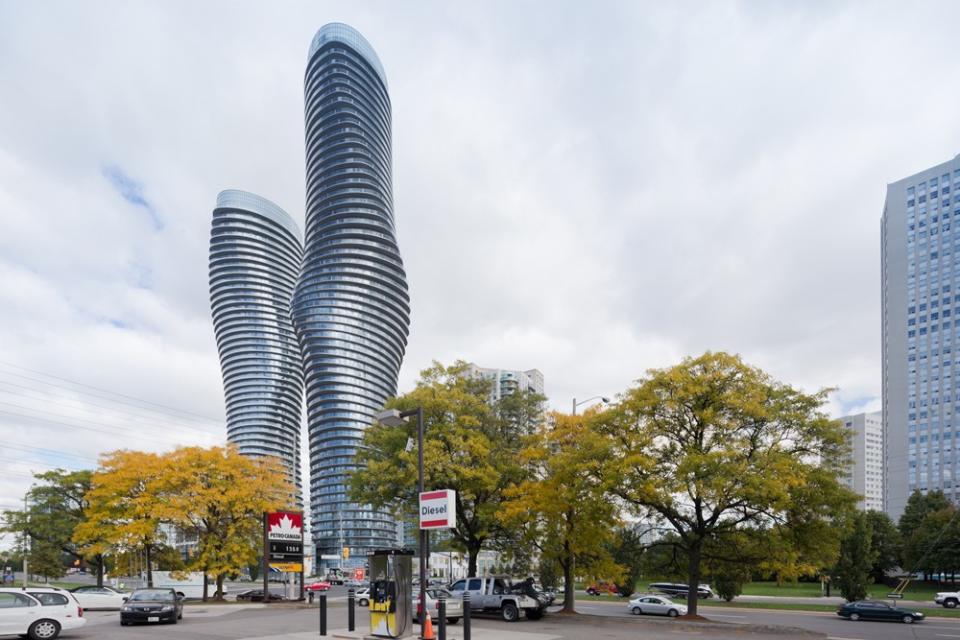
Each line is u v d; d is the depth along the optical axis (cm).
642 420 2970
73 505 6788
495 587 2891
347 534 14512
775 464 2559
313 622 2684
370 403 14850
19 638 2052
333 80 17462
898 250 15225
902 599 6481
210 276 18912
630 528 3309
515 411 4131
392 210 18600
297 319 15475
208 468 4309
